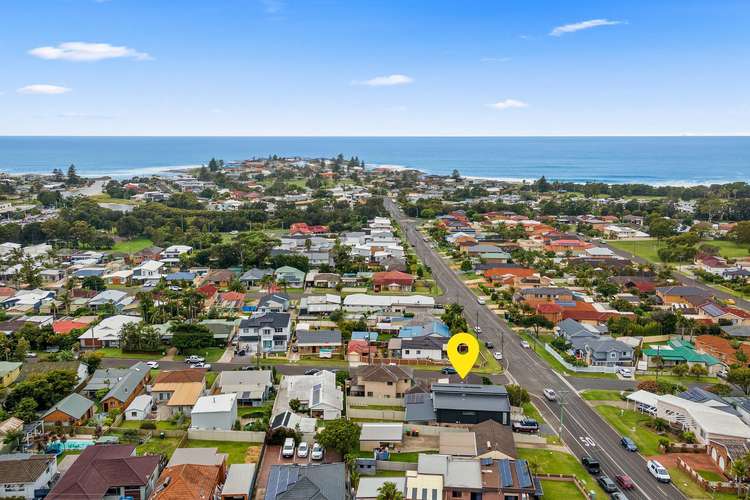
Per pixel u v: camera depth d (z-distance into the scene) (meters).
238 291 129.38
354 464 59.75
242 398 75.44
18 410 68.62
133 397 76.69
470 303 125.50
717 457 62.75
